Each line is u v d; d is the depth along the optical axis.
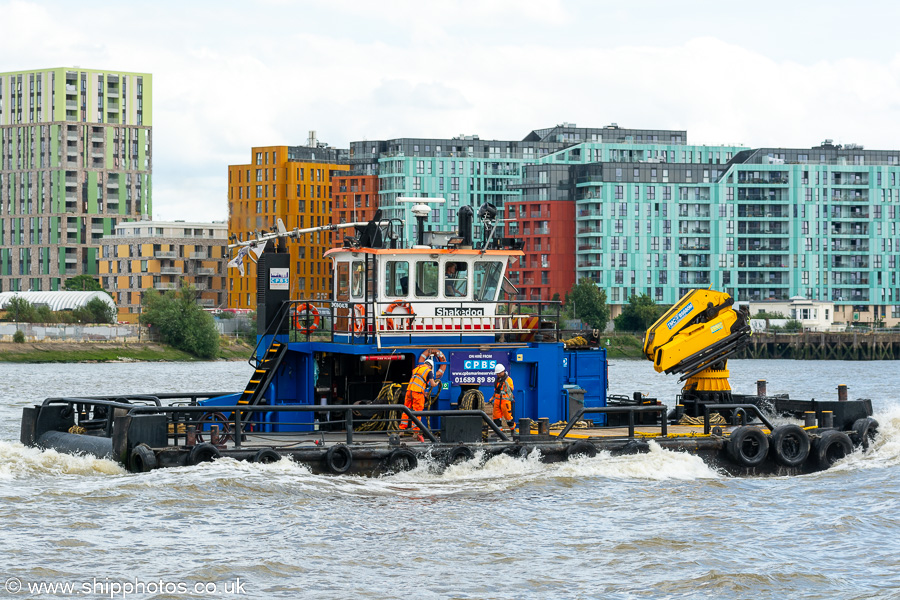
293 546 27.00
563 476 33.97
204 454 32.03
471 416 33.69
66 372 153.50
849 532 29.30
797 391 105.12
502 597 23.80
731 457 35.91
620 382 118.56
